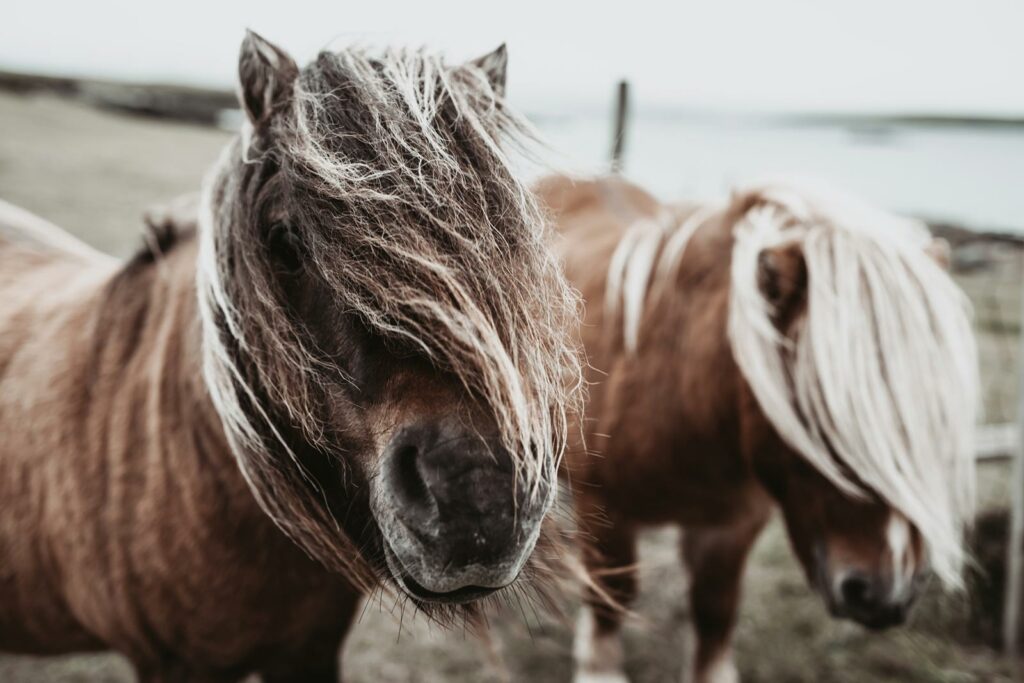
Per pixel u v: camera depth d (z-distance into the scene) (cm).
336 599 159
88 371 157
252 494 138
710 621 256
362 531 117
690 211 246
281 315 110
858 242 179
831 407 167
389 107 104
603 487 235
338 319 104
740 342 184
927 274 175
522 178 113
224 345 124
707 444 210
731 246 212
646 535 385
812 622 315
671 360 215
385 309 95
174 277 157
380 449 99
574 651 291
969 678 286
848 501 178
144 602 149
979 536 331
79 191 828
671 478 221
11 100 1585
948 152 1808
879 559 176
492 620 300
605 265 254
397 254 94
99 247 619
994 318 586
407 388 98
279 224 110
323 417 108
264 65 121
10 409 163
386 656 283
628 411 223
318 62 118
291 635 158
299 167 104
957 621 313
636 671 288
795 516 193
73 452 153
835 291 174
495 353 92
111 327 160
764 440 190
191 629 149
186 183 981
